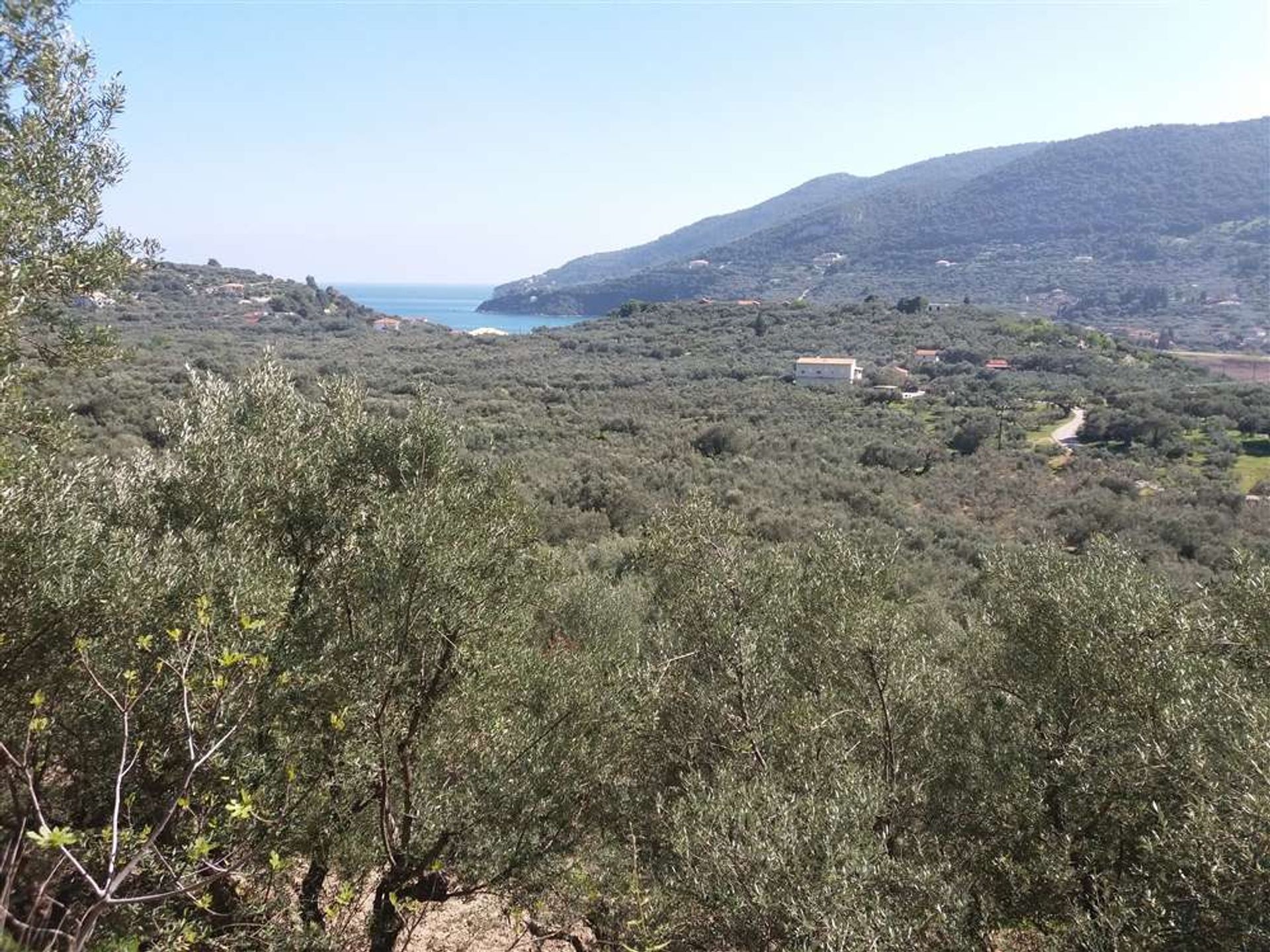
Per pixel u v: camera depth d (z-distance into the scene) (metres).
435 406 8.38
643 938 5.77
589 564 20.20
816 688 8.35
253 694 4.57
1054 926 5.84
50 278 6.14
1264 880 4.52
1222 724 5.38
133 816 5.35
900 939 4.95
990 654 8.27
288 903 5.97
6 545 5.24
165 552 6.06
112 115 7.04
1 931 3.38
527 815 6.64
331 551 7.15
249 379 8.21
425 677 6.65
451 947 7.74
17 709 5.29
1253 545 23.70
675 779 8.27
